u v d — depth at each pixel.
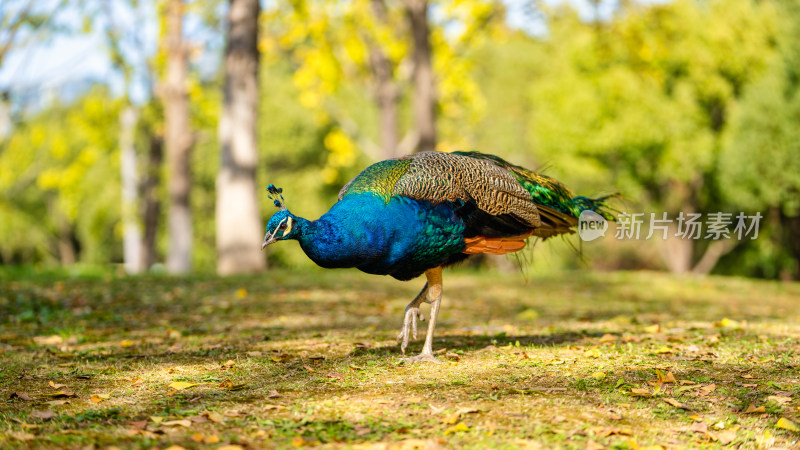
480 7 20.19
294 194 34.03
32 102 21.41
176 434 3.80
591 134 26.45
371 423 3.97
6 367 5.50
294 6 21.27
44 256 47.62
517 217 5.58
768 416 4.26
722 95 25.00
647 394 4.59
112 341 7.04
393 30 23.03
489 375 5.08
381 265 5.21
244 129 16.03
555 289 13.30
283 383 4.88
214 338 7.07
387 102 22.78
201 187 37.88
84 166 28.45
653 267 37.12
